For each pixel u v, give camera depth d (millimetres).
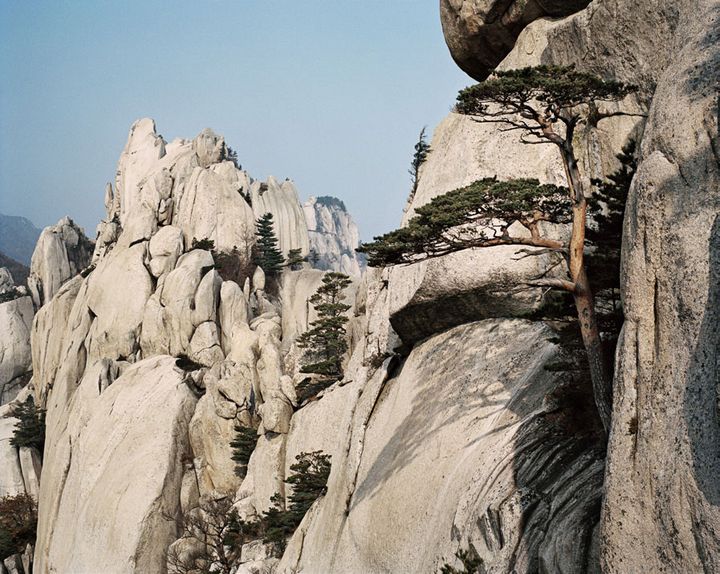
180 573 68750
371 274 51094
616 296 30906
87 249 139875
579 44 35844
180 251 96875
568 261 27422
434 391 38625
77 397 89375
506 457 30422
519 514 27922
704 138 20516
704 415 18672
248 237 106750
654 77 31719
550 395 31578
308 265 116812
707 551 17969
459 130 43188
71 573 76125
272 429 65938
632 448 20672
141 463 77812
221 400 75562
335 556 40656
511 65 42031
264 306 99188
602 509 21203
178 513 76188
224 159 118938
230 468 74750
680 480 18875
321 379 67750
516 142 39594
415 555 33562
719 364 18438
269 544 56125
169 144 138250
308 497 54844
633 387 21078
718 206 19750
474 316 39344
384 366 44625
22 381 125312
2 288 149375
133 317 93375
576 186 27234
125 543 73750
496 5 43406
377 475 39812
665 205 20891
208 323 88625
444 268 38844
